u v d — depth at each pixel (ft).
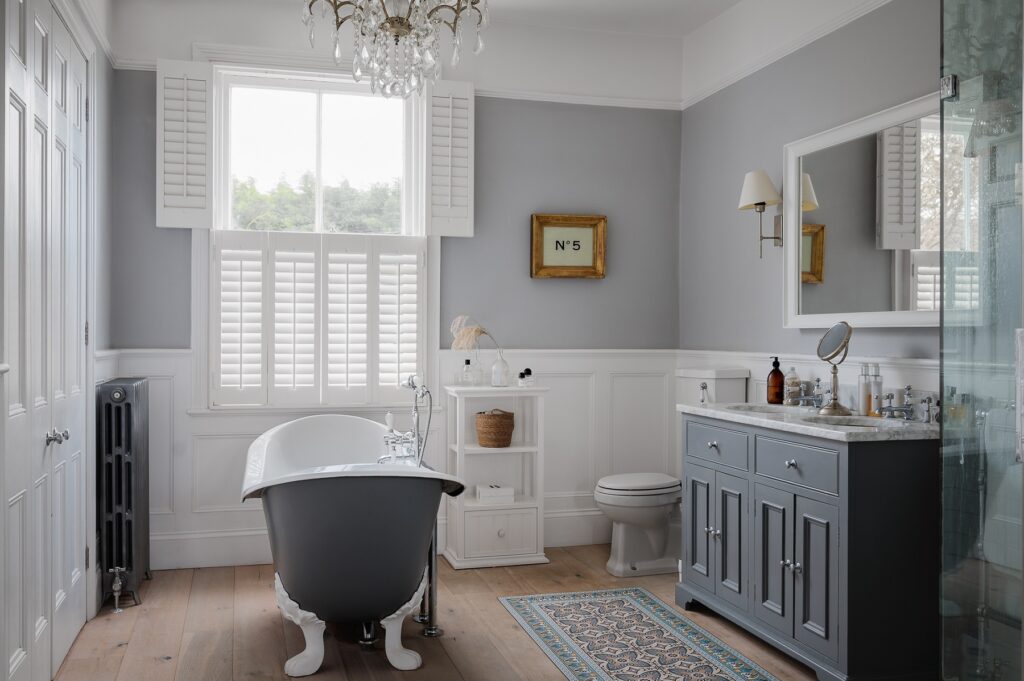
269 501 9.78
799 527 10.02
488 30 16.02
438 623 11.87
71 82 10.96
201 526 14.71
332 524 9.57
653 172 16.94
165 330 14.57
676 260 16.92
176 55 14.52
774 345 13.89
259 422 14.89
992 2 7.23
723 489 11.65
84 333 11.62
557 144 16.40
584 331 16.58
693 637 11.32
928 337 10.74
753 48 14.52
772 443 10.55
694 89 16.52
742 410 12.42
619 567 14.33
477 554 14.82
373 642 11.12
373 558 9.75
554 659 10.51
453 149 15.58
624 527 14.43
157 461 14.52
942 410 7.81
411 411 15.48
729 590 11.46
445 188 15.53
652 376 16.90
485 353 15.99
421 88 9.45
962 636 7.63
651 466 16.96
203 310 14.64
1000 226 7.15
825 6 12.64
